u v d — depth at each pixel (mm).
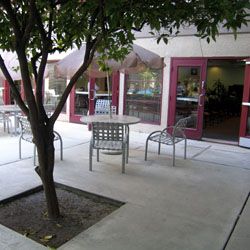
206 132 8570
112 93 8430
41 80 2875
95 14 2674
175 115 7660
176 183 4203
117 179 4266
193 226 2982
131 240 2674
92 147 4598
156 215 3189
